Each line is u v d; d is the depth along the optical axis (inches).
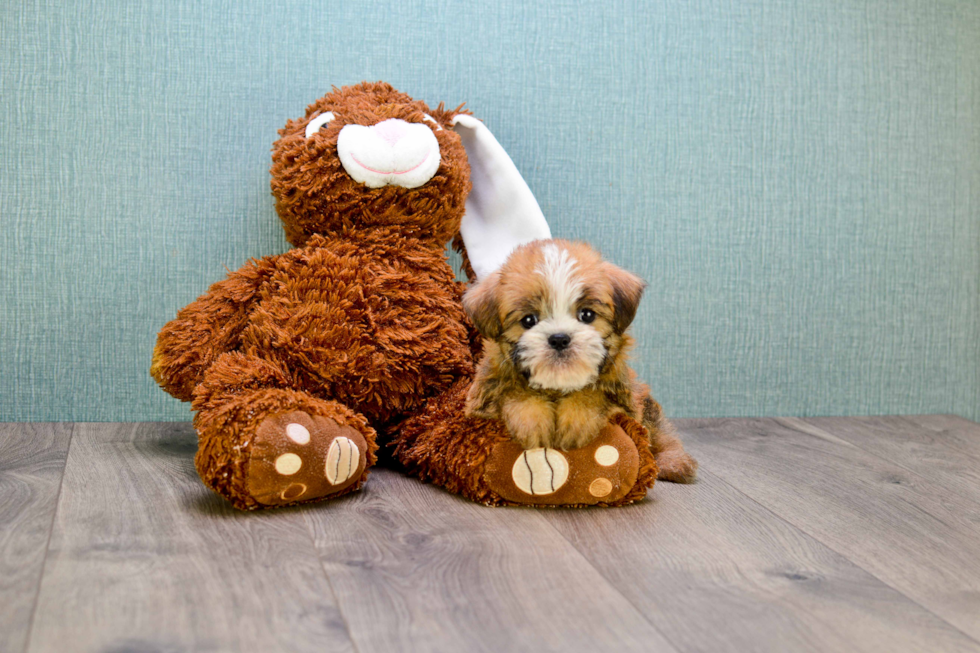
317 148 50.6
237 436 41.3
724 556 38.1
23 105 58.5
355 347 48.1
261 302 50.7
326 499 44.6
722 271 68.4
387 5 62.1
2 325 59.7
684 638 29.7
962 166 72.2
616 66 65.4
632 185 66.3
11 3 57.8
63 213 59.6
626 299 43.4
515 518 42.6
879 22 69.4
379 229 51.9
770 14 67.6
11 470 48.2
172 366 50.8
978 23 71.0
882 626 31.2
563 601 32.5
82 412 61.4
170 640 28.2
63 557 35.0
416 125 51.5
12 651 27.0
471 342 52.6
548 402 43.2
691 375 68.8
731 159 67.8
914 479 52.7
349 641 28.6
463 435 45.2
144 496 44.0
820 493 49.0
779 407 70.7
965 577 36.5
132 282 60.9
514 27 63.8
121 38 59.2
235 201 61.4
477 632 29.7
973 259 73.2
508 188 56.9
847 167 69.9
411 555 36.8
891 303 72.0
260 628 29.3
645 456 45.2
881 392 72.6
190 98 60.3
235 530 39.2
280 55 61.0
